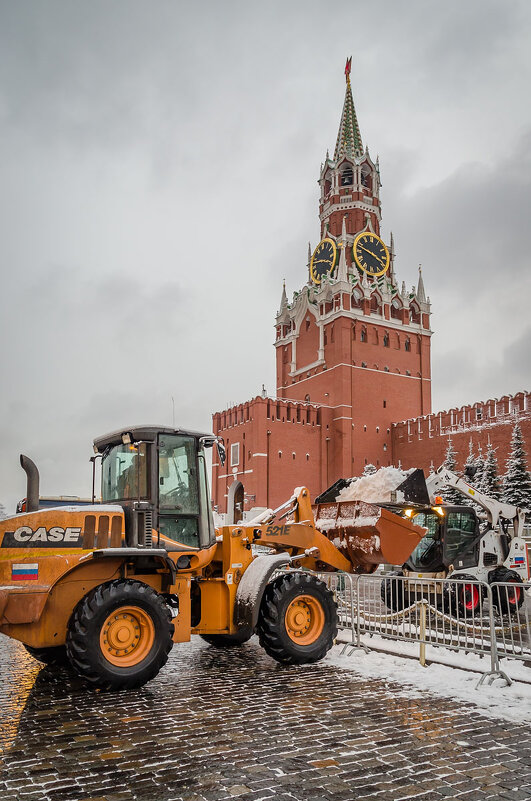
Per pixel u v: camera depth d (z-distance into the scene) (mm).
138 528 8461
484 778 4922
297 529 10664
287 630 9234
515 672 8344
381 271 74750
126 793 4645
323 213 80125
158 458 8867
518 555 16531
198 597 9672
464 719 6434
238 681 8164
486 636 10680
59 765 5188
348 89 84188
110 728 6148
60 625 7828
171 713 6664
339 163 79812
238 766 5152
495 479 46250
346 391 66375
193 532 9055
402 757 5352
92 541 8016
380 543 10734
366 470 62750
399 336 72375
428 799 4559
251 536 9789
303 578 9438
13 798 4559
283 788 4734
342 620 11445
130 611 7805
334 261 73625
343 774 4984
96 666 7410
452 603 14109
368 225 76812
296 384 74312
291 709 6789
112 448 9461
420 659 9055
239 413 66000
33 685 8062
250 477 62344
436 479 15625
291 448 63781
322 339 70875
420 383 72312
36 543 7711
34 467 8328
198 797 4578
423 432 64438
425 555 15141
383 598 14391
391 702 7094
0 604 7285
